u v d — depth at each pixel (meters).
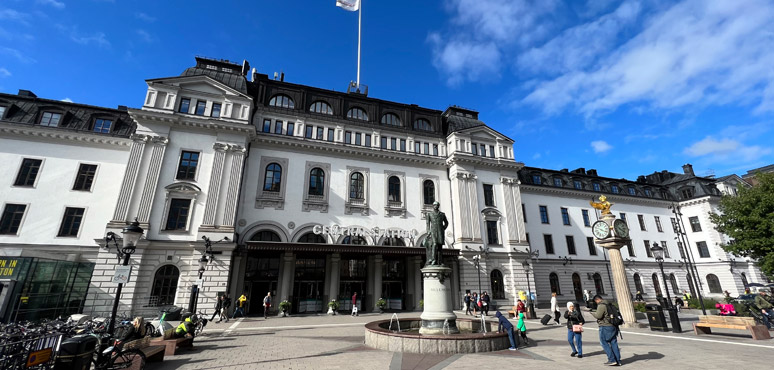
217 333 16.39
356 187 31.88
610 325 9.30
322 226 28.70
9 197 24.11
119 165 26.97
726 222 29.69
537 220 40.12
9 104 25.91
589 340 13.56
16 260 17.92
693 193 47.56
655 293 42.69
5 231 23.50
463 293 30.36
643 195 47.81
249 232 27.05
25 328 12.55
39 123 26.12
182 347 11.95
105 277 22.16
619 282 18.38
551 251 39.47
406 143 34.72
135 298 22.27
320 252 26.72
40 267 18.78
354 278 29.19
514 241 33.97
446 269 13.86
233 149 27.14
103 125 27.78
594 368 8.77
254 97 31.38
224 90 28.42
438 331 12.80
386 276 30.39
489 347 10.97
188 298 23.25
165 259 23.56
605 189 45.66
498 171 36.47
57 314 19.92
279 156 29.97
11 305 17.14
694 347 11.62
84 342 7.74
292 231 28.25
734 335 14.38
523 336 12.45
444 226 14.78
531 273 33.56
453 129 36.50
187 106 27.41
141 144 25.31
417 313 26.89
